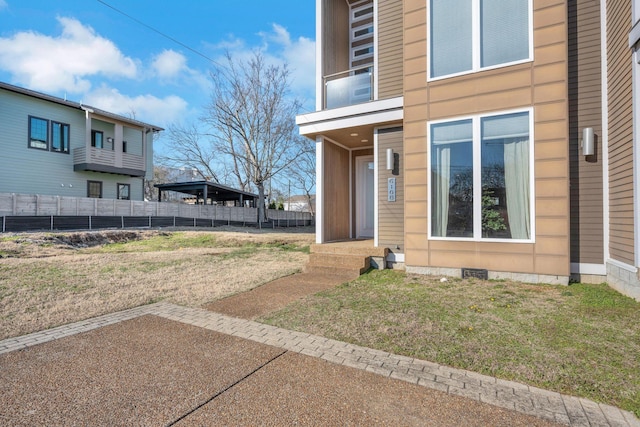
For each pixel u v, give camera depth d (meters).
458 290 4.96
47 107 16.20
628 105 4.33
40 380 2.49
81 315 4.03
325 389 2.37
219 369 2.67
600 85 5.18
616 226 4.79
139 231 14.02
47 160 16.19
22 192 15.32
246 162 26.31
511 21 5.45
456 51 5.86
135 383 2.46
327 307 4.30
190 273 6.67
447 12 5.95
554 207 5.12
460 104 5.79
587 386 2.35
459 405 2.17
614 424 1.96
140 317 3.99
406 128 6.27
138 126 19.56
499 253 5.50
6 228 12.38
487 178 5.59
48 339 3.30
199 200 29.86
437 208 5.99
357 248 6.93
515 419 2.02
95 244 11.72
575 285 5.05
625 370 2.54
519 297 4.53
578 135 5.29
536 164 5.23
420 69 6.15
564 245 5.06
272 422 2.00
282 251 10.52
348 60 9.85
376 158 7.11
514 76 5.40
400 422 2.00
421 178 6.12
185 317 3.99
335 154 8.48
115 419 2.03
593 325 3.46
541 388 2.36
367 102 6.92
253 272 6.76
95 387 2.40
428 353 2.92
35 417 2.04
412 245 6.20
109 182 18.78
